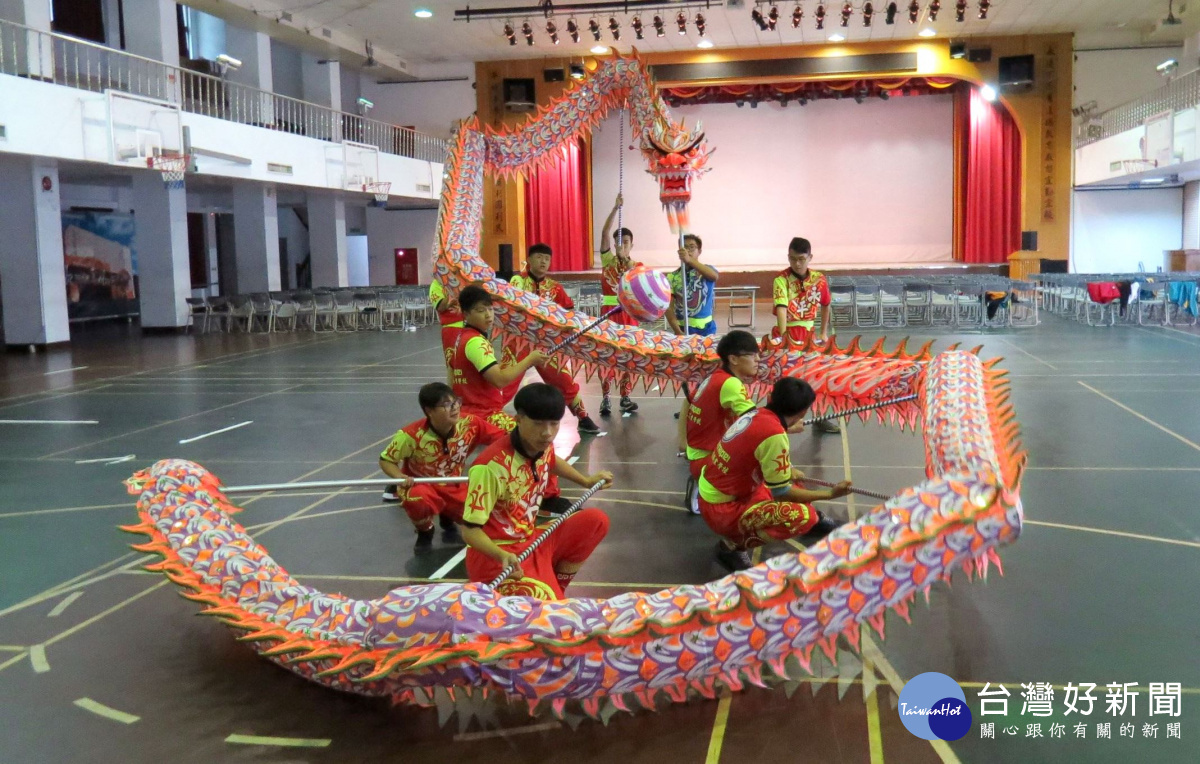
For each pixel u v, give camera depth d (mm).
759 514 4035
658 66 23188
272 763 2730
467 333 4965
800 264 6715
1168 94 17953
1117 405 8070
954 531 2885
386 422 8266
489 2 19391
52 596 4129
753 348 4480
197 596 3350
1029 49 22359
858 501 5223
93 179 19719
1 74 11820
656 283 5438
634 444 7000
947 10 20125
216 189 21828
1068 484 5477
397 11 19766
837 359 5109
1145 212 22547
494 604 2809
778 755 2691
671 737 2812
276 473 6371
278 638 3137
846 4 19438
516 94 24109
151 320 18688
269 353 14484
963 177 24547
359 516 5270
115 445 7469
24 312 15609
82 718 3021
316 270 23266
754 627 2787
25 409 9383
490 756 2736
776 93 23922
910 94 24312
